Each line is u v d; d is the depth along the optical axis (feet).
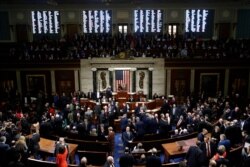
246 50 79.82
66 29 91.35
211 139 33.04
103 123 52.90
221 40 85.46
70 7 89.30
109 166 28.07
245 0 81.41
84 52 79.10
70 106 59.06
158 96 73.77
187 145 37.86
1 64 78.02
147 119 46.06
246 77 78.84
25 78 79.20
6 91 79.41
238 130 36.55
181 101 72.43
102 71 77.46
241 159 32.22
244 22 89.35
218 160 27.76
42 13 90.43
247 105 64.64
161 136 43.50
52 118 48.57
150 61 76.59
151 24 90.68
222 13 88.99
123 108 61.82
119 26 91.04
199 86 79.25
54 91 79.56
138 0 82.53
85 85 78.79
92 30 91.61
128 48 80.64
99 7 89.20
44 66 78.13
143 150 35.68
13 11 89.76
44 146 37.60
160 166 28.63
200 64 77.51
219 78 78.84
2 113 53.62
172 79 78.38
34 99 72.38
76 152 39.22
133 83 77.66
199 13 89.56
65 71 78.43
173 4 88.22
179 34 90.63
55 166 31.27
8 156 28.12
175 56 78.89
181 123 49.83
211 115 53.36
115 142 51.37
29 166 31.68
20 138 31.73
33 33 91.91
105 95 69.92
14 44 87.76
